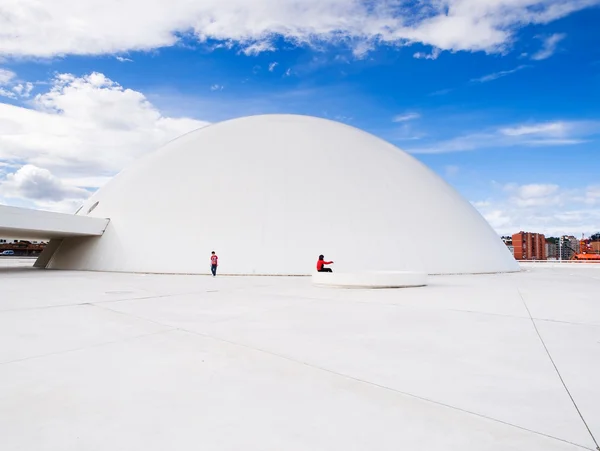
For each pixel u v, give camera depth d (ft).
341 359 14.98
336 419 9.96
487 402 10.98
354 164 71.56
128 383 12.44
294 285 43.96
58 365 14.15
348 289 40.24
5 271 67.72
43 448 8.57
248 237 62.69
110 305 27.73
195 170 70.49
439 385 12.29
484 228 80.38
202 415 10.19
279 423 9.75
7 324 21.07
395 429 9.43
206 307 27.14
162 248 64.23
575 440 8.87
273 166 69.10
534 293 36.32
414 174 76.43
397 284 41.93
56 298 31.17
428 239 66.44
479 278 56.90
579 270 87.97
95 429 9.43
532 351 16.03
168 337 18.35
